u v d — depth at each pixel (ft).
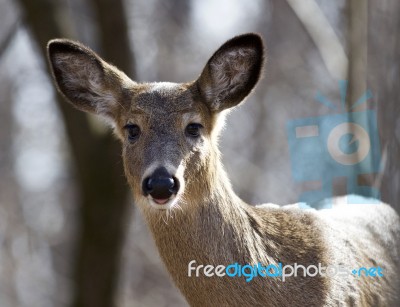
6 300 109.40
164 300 91.71
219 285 30.09
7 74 123.44
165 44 102.12
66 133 58.03
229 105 32.01
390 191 30.42
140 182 30.58
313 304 30.22
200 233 30.37
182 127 30.83
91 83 33.86
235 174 89.71
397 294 34.04
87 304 58.54
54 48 33.86
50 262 118.42
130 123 31.45
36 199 130.72
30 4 57.26
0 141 129.08
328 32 60.64
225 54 31.63
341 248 32.22
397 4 29.68
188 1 106.11
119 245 58.44
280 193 93.50
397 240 35.55
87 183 57.57
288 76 98.99
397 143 29.84
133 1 93.76
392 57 29.84
